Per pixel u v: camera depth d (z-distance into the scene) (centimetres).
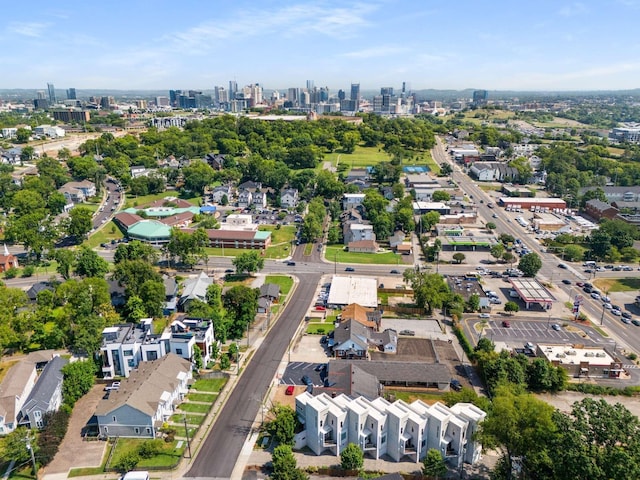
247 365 12731
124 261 16562
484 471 9325
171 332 12700
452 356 13312
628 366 12938
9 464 9262
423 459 9562
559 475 7506
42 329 13450
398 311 16025
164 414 10531
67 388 11025
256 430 10319
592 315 15975
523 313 16025
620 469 6850
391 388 11850
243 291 15012
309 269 19788
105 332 12394
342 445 9719
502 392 9612
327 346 13712
